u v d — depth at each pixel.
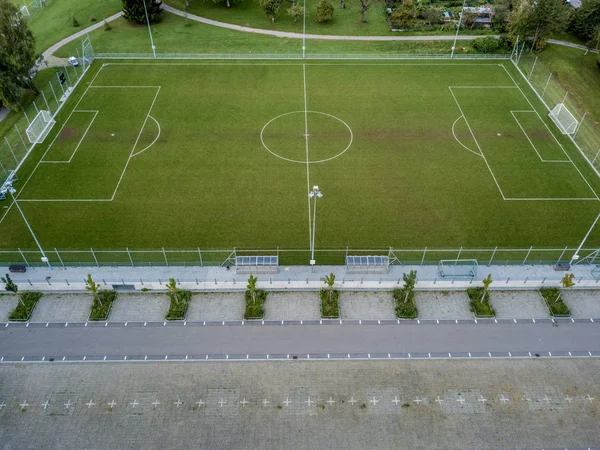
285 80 76.62
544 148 62.31
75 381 37.84
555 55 83.88
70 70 78.75
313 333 41.69
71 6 100.75
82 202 53.56
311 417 35.72
